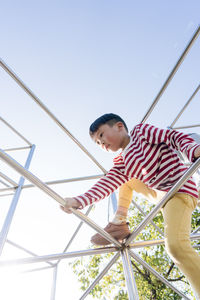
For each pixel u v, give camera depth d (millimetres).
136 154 1227
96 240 1226
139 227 1129
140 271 5609
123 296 5812
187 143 961
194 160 870
